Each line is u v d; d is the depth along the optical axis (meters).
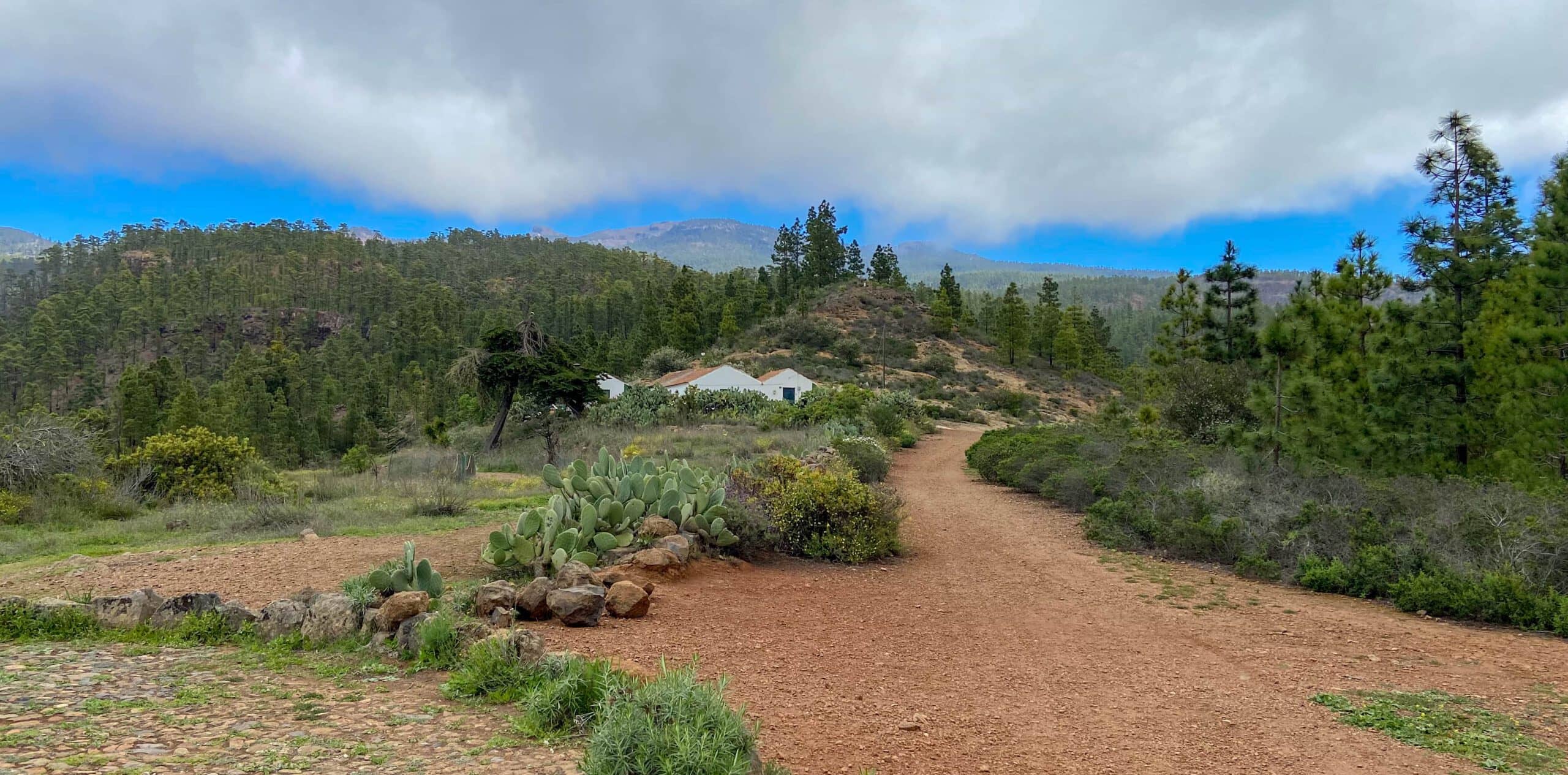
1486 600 7.86
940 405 66.06
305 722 4.15
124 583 8.62
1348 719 5.12
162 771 3.36
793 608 7.89
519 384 39.09
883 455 23.22
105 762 3.41
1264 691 5.73
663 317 108.56
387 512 15.16
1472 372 13.61
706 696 3.77
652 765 3.37
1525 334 12.13
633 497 10.37
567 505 9.52
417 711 4.43
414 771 3.52
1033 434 27.56
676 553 9.09
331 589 8.18
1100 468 17.03
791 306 114.44
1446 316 14.84
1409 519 10.42
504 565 8.79
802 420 41.09
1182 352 24.44
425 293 159.75
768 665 5.88
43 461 17.34
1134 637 7.30
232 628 6.14
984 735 4.71
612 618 6.99
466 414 61.62
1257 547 10.47
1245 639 7.24
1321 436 14.12
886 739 4.54
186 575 9.03
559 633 6.41
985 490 20.84
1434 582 8.34
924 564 10.91
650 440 32.66
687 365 85.69
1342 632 7.48
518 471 28.20
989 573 10.32
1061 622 7.82
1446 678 6.07
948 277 127.12
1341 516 10.29
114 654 5.52
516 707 4.54
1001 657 6.55
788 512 10.73
